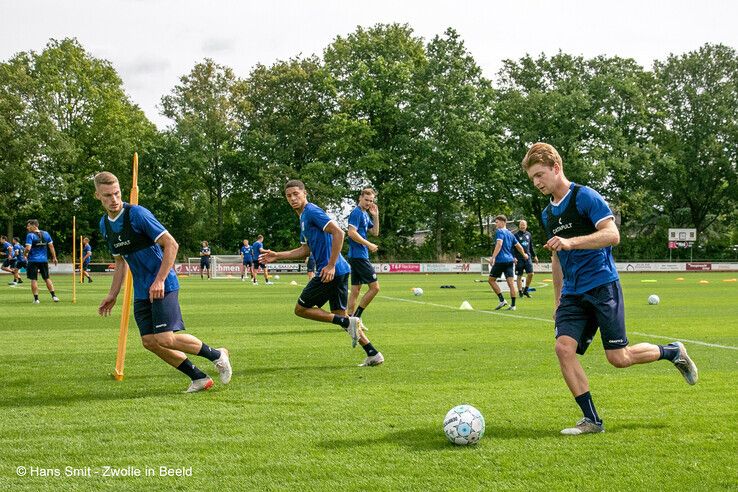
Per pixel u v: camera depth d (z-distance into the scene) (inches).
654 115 2330.2
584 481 149.8
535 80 2274.9
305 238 323.3
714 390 249.3
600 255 194.5
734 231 2546.8
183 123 2166.6
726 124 2292.1
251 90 2273.6
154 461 164.6
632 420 204.4
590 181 2121.1
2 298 800.9
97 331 450.3
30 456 169.0
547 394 243.3
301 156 2277.3
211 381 252.4
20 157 1953.7
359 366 306.7
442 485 147.3
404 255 2203.5
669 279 1464.1
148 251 242.1
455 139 2020.2
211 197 2386.8
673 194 2385.6
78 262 1979.6
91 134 2164.1
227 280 1434.5
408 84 2094.0
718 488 145.5
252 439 183.5
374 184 2162.9
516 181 2209.6
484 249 2283.5
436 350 358.6
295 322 511.5
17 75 2016.5
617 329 193.9
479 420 177.6
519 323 503.5
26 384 263.6
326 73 2162.9
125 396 240.8
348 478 152.0
